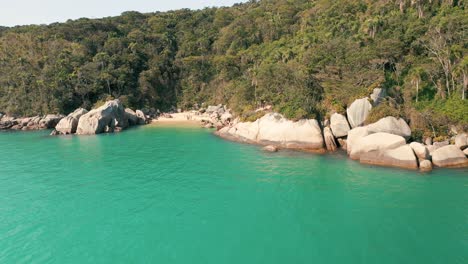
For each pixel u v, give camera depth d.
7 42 99.75
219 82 101.12
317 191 27.94
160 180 31.67
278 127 46.62
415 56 51.38
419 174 31.66
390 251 18.78
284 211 24.14
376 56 51.44
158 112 94.12
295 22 104.81
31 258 18.69
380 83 44.66
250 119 52.59
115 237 20.83
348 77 50.84
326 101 46.84
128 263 18.08
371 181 30.08
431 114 40.72
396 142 35.06
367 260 18.00
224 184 30.16
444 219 22.41
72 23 116.31
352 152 38.00
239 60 100.25
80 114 66.25
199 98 100.75
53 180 32.12
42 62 92.69
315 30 81.62
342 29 70.81
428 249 18.91
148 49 110.44
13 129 71.50
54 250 19.47
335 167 34.84
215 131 62.47
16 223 22.92
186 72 108.75
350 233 20.81
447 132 39.00
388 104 42.81
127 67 96.75
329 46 61.34
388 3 68.00
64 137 58.69
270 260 18.17
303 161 37.62
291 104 48.00
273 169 34.69
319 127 44.06
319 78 51.69
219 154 42.12
